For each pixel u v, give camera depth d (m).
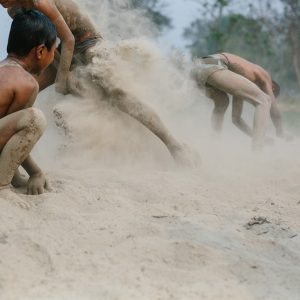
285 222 5.47
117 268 4.22
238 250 4.70
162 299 3.82
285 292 4.05
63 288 3.88
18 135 5.57
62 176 6.85
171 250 4.52
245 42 38.22
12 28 5.95
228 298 3.90
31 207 5.41
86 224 5.02
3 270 4.06
